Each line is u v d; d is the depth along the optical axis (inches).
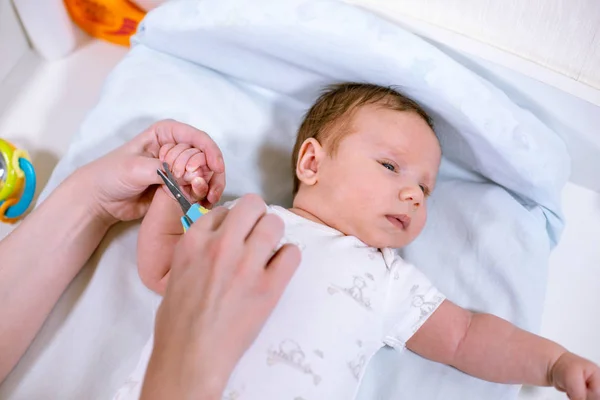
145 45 40.3
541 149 34.9
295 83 39.2
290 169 39.7
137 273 35.2
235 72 39.8
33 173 40.5
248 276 20.5
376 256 32.7
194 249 21.2
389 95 35.0
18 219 41.1
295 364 27.6
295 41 34.7
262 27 34.5
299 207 35.0
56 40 47.4
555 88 35.6
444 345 32.3
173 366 19.7
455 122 35.0
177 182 30.8
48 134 45.4
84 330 33.7
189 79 39.6
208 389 19.5
